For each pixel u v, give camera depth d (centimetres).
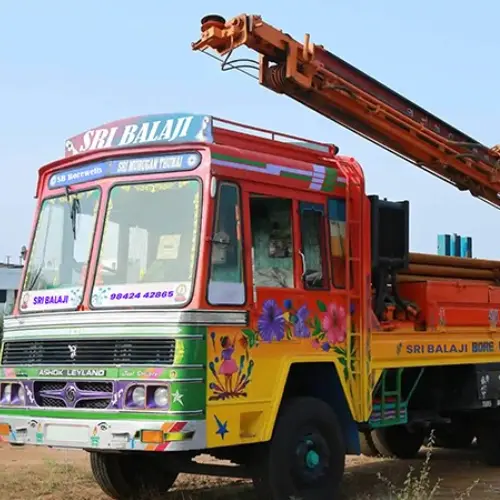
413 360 863
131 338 647
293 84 877
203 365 632
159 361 629
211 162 667
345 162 826
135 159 708
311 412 725
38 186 789
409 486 849
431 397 966
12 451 1145
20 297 755
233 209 684
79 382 670
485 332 988
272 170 723
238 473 705
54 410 682
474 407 957
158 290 657
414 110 1014
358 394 777
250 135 736
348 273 787
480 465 1074
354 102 934
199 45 857
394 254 859
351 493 856
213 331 645
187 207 670
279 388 692
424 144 1013
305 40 873
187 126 688
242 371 664
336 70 923
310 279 748
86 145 749
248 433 667
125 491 807
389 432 1120
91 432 652
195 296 639
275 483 684
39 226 772
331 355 753
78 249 724
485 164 1088
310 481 716
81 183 743
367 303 799
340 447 749
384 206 848
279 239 726
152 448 617
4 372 734
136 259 682
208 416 631
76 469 960
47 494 836
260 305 691
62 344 689
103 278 693
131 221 695
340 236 793
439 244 1123
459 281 982
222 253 666
